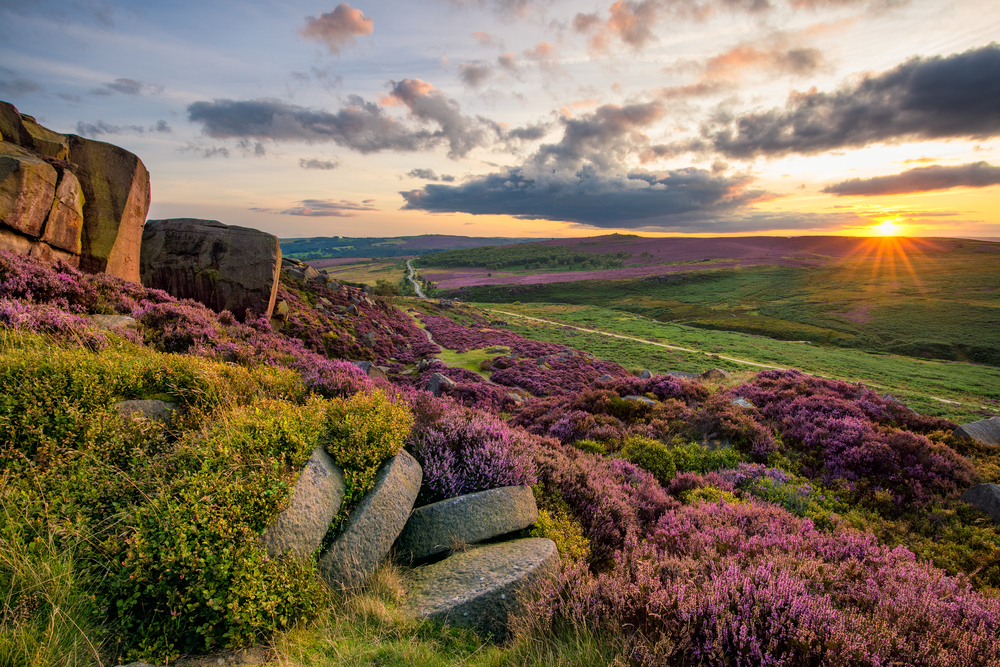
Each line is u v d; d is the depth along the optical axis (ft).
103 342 24.41
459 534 16.56
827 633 11.34
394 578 14.42
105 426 14.52
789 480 31.48
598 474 25.91
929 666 10.47
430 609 13.05
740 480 31.27
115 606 10.84
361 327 115.44
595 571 17.62
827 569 15.15
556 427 45.32
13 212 39.45
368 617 12.60
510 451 21.33
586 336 260.21
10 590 9.62
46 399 14.33
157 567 10.81
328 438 16.87
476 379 93.97
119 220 53.06
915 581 14.88
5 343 19.35
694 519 21.54
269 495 12.82
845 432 35.96
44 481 12.23
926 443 32.37
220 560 11.39
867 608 13.37
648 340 254.06
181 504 11.98
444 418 22.20
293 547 12.79
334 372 28.99
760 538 17.80
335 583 13.25
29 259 37.47
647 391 57.52
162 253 70.13
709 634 11.32
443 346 148.66
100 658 9.75
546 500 20.85
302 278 133.49
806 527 20.54
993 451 36.29
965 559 22.35
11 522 10.65
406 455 18.07
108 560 11.11
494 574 14.39
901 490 29.22
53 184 44.01
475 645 12.41
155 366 19.21
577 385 102.47
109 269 51.16
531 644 12.16
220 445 13.83
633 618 12.55
